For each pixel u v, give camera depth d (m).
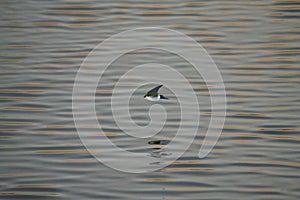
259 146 24.48
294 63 32.66
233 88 29.94
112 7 41.06
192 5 41.12
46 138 25.22
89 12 40.22
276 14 39.09
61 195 21.05
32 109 27.86
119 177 22.25
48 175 22.34
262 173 22.47
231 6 40.78
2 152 24.08
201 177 22.25
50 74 31.56
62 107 28.03
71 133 25.66
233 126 26.22
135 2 41.91
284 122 26.41
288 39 35.47
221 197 20.92
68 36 36.56
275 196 20.97
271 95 29.14
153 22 38.34
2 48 34.81
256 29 36.94
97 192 21.22
